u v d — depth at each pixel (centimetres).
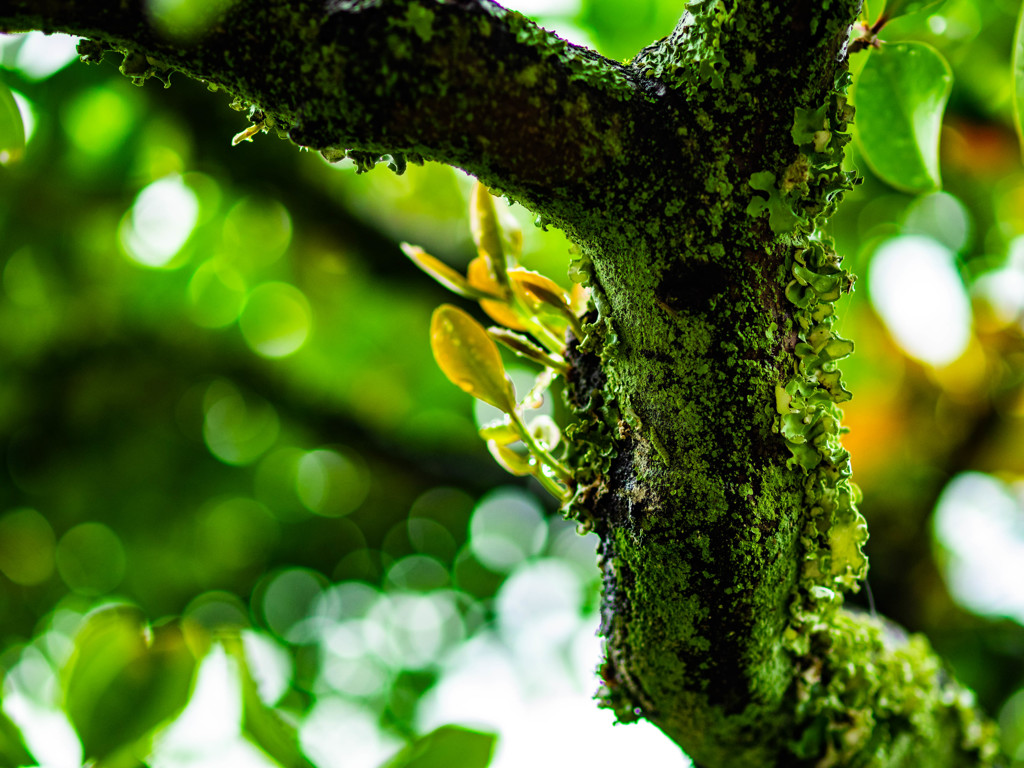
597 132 77
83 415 189
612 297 79
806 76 78
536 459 82
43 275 170
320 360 199
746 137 78
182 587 206
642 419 80
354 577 219
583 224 78
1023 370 153
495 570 219
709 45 77
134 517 199
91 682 87
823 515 80
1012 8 126
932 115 85
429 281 147
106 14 75
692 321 78
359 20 75
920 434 154
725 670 82
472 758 86
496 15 76
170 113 143
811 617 82
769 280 79
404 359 196
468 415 195
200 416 201
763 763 85
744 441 79
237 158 145
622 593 81
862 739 85
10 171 145
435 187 177
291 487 216
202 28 75
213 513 209
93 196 157
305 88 75
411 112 75
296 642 209
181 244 179
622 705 84
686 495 79
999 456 156
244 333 192
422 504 218
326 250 162
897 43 85
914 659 90
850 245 154
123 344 187
